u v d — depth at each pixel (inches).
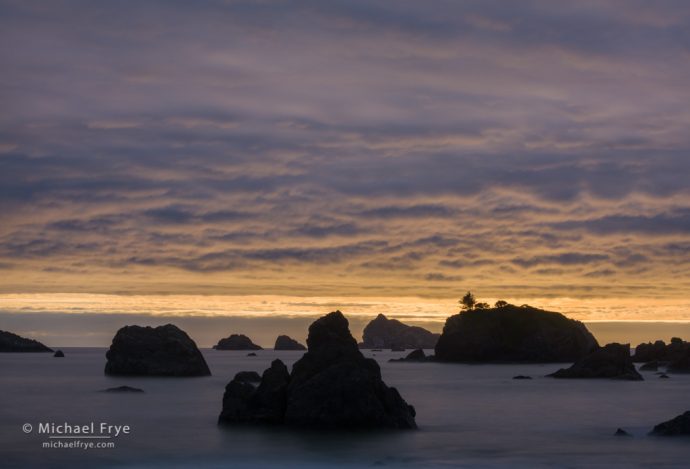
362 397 3270.2
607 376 7150.6
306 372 3385.8
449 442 3132.4
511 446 3093.0
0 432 3420.3
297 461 2755.9
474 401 5054.1
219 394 5078.7
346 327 3511.3
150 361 6565.0
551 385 6471.5
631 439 3270.2
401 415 3358.8
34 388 5708.7
